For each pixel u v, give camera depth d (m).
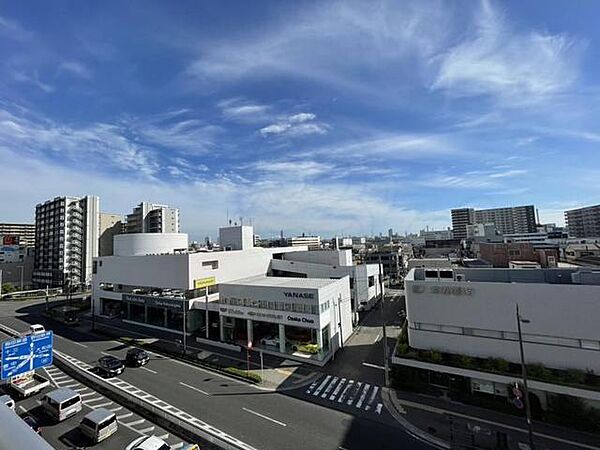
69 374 27.97
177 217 103.00
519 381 21.03
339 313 35.41
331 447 18.36
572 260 58.28
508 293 23.00
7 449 1.79
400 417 21.22
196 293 42.56
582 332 20.91
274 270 58.31
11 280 86.88
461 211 173.00
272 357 31.47
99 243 91.00
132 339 37.16
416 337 25.80
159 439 17.28
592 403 19.78
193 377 27.50
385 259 83.31
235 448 17.69
